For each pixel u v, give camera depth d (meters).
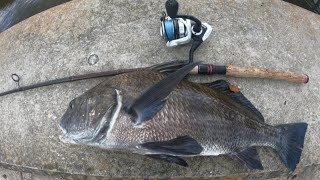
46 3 1.13
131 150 0.60
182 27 0.65
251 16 0.74
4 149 0.69
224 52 0.70
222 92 0.64
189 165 0.67
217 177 0.67
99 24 0.72
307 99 0.71
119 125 0.57
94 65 0.69
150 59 0.69
